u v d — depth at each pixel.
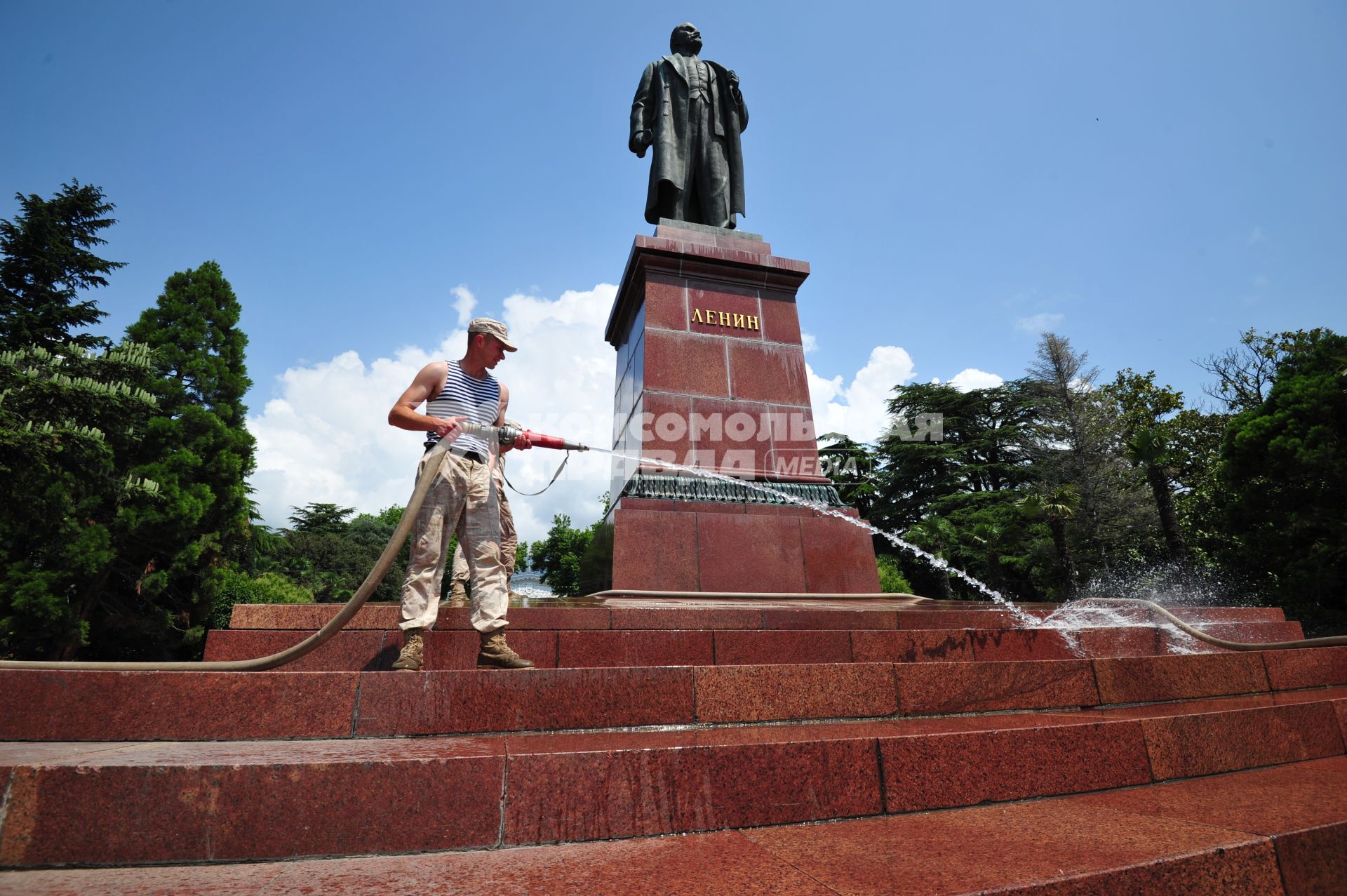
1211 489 27.34
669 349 7.98
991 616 5.42
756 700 3.35
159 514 21.33
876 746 2.52
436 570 3.61
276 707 2.77
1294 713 3.53
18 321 21.22
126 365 14.03
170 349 25.50
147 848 1.92
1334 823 2.26
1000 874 1.80
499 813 2.12
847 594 6.86
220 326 27.47
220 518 24.92
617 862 1.93
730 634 4.46
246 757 2.13
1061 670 4.01
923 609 5.64
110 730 2.66
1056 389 35.56
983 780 2.62
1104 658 4.23
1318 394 21.59
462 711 2.90
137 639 23.67
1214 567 24.98
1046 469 34.56
